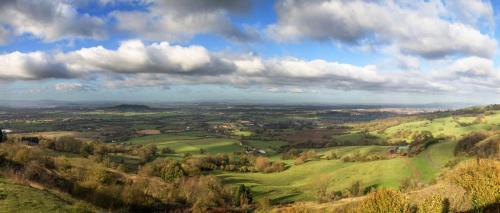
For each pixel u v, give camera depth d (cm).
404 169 10381
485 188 2589
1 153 5572
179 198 6312
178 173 9156
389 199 2519
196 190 7362
